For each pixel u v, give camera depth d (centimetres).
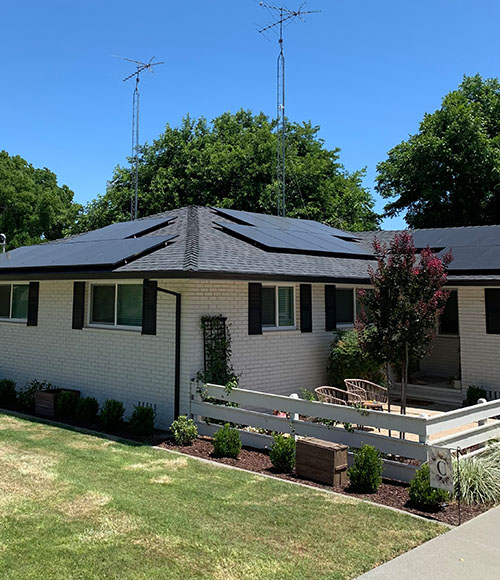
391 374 1447
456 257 1352
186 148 3303
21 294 1452
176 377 1013
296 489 670
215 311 1059
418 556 477
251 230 1367
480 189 2744
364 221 3706
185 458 810
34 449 845
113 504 589
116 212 3303
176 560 456
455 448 702
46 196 4331
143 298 1091
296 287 1271
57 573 428
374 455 686
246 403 916
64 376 1271
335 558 468
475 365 1262
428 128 2831
